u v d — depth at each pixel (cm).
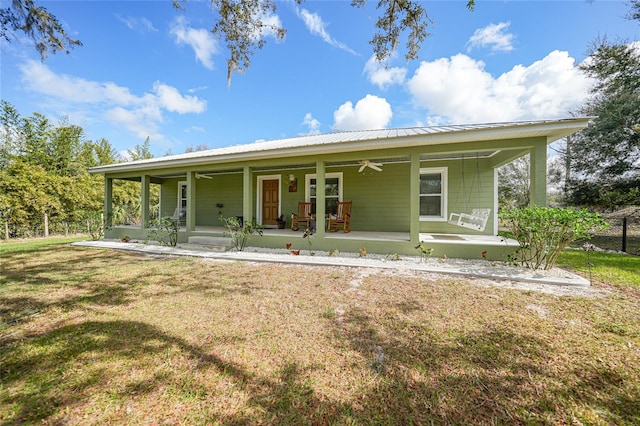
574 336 245
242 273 471
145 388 181
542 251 461
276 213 955
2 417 157
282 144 858
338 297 350
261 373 197
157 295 363
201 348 230
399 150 566
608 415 157
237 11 452
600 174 981
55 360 213
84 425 151
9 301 343
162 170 824
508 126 452
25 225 1050
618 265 515
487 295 351
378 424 152
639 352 220
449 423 152
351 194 844
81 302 338
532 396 172
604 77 941
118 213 1426
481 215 615
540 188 477
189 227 785
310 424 152
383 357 216
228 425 151
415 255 566
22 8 429
